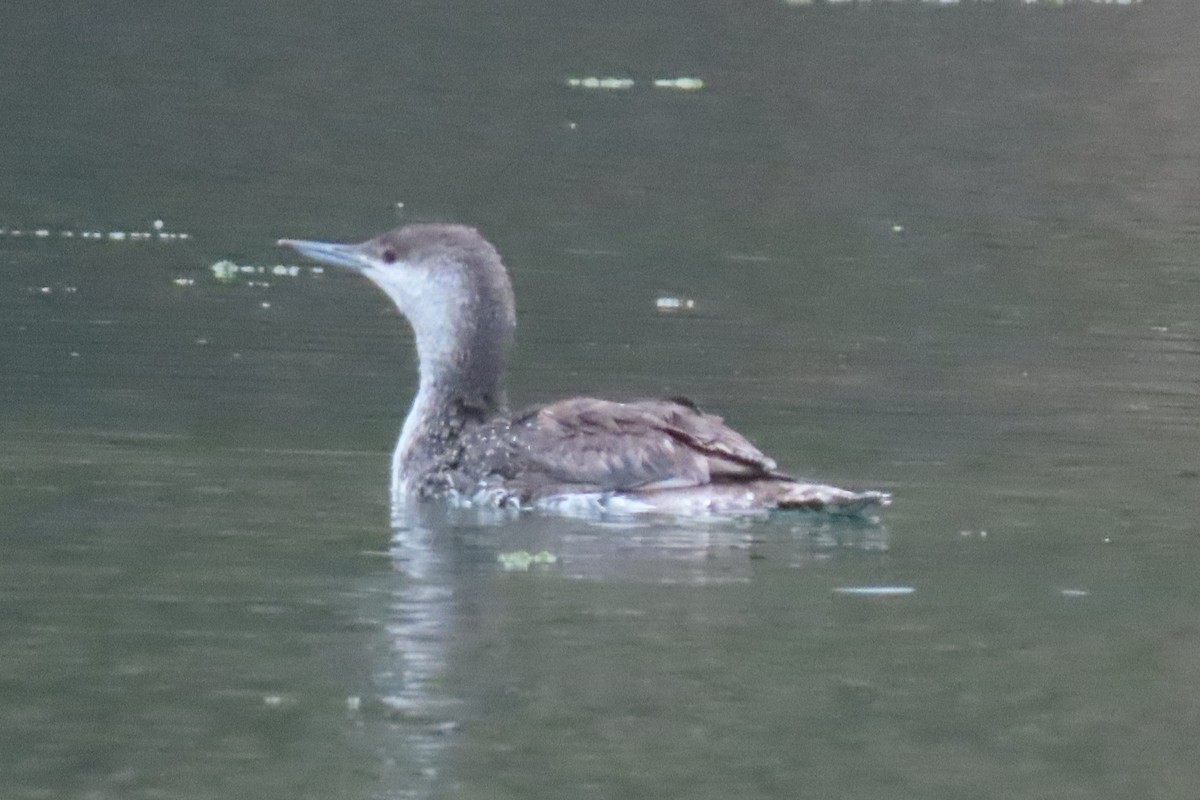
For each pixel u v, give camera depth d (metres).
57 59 36.38
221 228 25.61
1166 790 10.34
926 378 19.23
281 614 12.44
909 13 43.94
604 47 39.72
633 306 22.06
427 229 15.86
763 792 10.18
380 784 10.19
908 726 11.07
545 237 25.66
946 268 24.52
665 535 14.19
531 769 10.37
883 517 14.68
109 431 16.67
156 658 11.72
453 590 12.93
